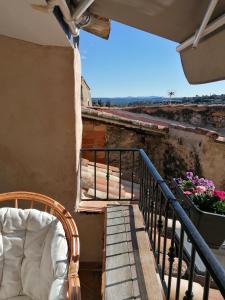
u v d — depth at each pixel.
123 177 5.24
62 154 2.67
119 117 4.73
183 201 2.99
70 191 2.76
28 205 2.81
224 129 5.88
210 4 1.27
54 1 1.48
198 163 4.34
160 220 1.86
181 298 1.94
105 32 2.41
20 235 1.83
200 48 1.74
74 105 2.57
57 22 1.76
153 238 2.11
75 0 1.71
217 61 1.59
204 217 2.59
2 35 2.44
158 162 5.25
